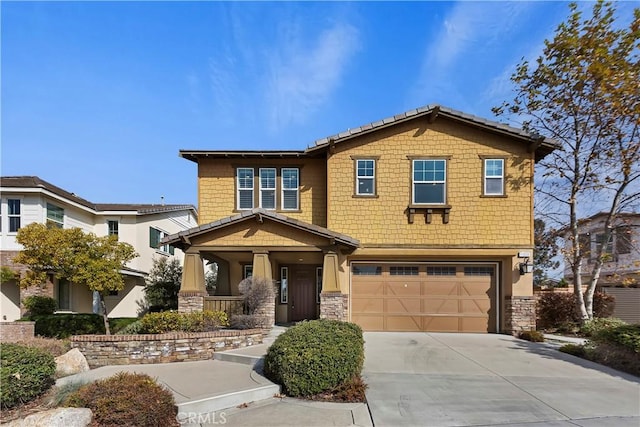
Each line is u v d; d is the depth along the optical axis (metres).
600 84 13.09
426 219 14.05
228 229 13.45
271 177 15.55
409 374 8.11
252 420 5.75
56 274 14.41
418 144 14.34
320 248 13.27
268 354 7.68
